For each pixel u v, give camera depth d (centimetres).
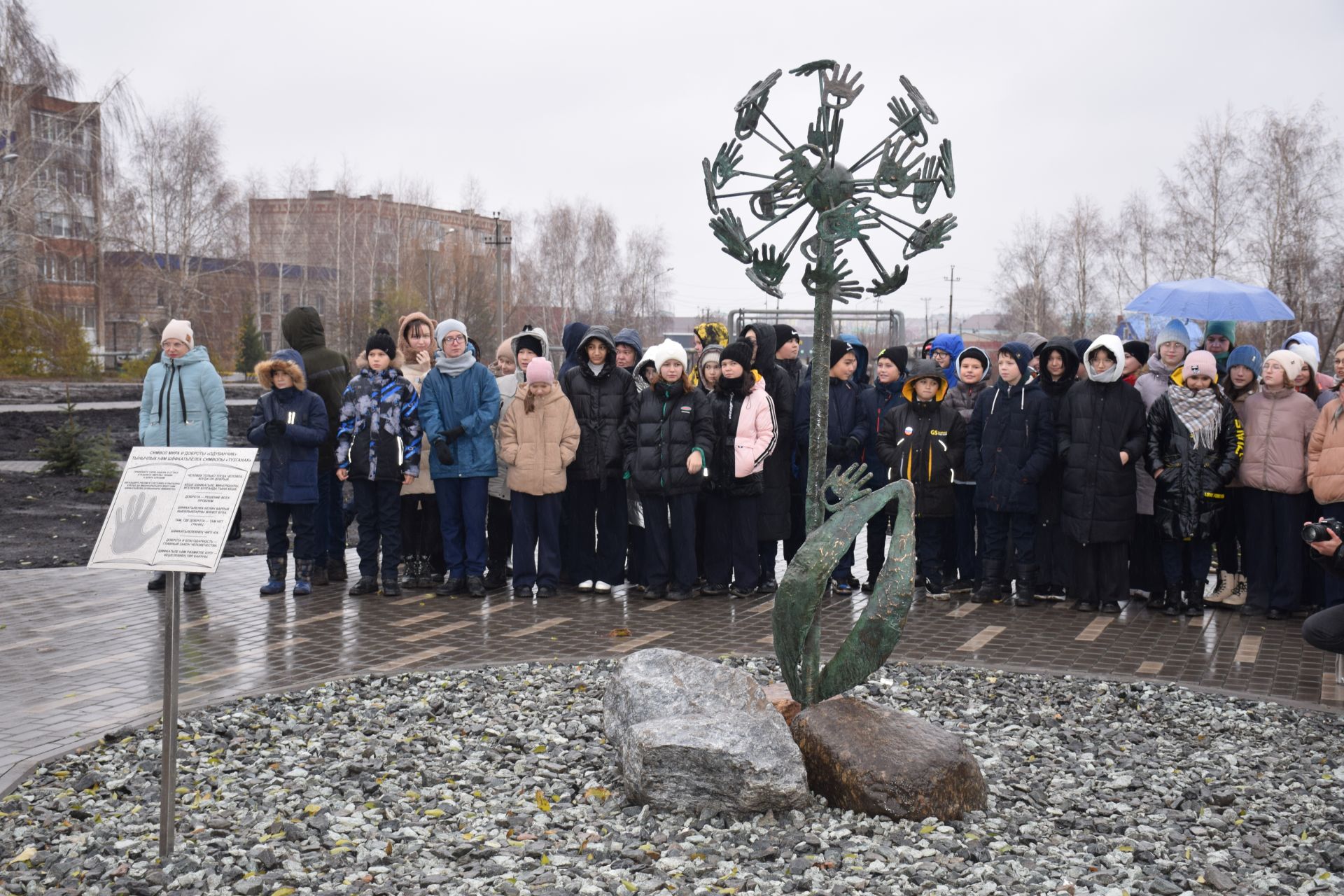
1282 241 4438
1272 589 925
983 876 406
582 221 8050
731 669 541
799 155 519
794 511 1038
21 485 1695
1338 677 708
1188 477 896
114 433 2562
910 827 449
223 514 431
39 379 3991
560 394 964
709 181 527
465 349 966
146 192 5416
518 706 631
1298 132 4456
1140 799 497
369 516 982
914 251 516
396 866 416
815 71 521
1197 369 903
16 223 3741
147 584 1012
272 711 616
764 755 462
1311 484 866
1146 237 5434
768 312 2128
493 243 6550
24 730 591
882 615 510
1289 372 898
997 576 979
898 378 1041
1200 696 667
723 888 395
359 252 7188
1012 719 617
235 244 5750
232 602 945
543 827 453
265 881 399
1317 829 459
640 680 541
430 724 597
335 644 796
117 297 5453
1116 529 910
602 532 1001
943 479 966
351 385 975
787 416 986
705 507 1020
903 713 505
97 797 489
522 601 966
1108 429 911
